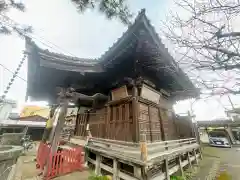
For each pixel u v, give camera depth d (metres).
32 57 5.31
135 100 6.62
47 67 5.36
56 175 5.95
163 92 9.40
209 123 25.48
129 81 7.06
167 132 8.67
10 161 2.36
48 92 9.17
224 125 24.73
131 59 6.59
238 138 28.23
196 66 2.03
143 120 6.74
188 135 11.74
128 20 2.64
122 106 7.38
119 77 7.90
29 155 11.07
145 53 5.68
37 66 5.67
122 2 2.46
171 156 6.05
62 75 6.52
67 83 7.03
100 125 8.90
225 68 1.86
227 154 14.80
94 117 9.98
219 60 1.86
